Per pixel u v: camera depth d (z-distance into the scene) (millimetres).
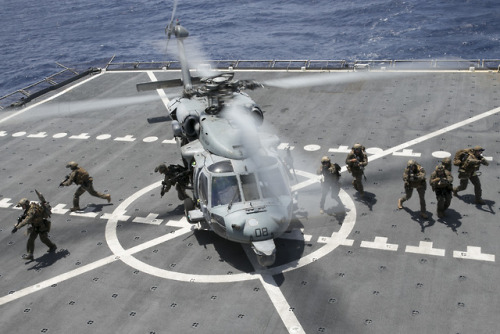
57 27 104938
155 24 99625
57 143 26641
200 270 15922
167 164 23250
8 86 68500
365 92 30094
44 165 24172
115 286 15484
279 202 16062
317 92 30828
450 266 15133
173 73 36656
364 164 18688
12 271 16625
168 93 32812
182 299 14703
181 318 13961
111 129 27891
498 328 12742
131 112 30172
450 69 32875
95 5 125750
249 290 14828
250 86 19547
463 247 15906
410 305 13711
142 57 76375
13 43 93438
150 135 26688
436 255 15656
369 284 14656
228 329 13414
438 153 21969
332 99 29500
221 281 15336
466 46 67750
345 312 13648
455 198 18703
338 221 17859
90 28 101312
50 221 18391
